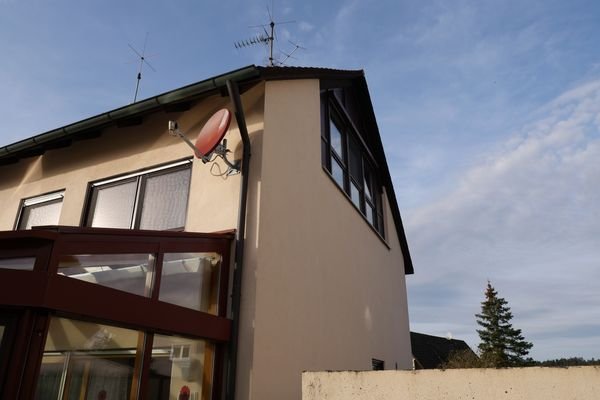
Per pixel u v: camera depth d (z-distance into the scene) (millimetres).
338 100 8102
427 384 2682
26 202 7344
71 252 2941
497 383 2521
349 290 7121
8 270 2627
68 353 2836
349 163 8430
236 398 4250
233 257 4809
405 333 10523
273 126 5543
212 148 4988
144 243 3656
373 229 9047
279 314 4879
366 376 2859
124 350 3277
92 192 6609
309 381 3008
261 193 5027
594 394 2299
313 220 6145
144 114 6211
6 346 2541
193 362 4016
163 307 3625
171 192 5852
